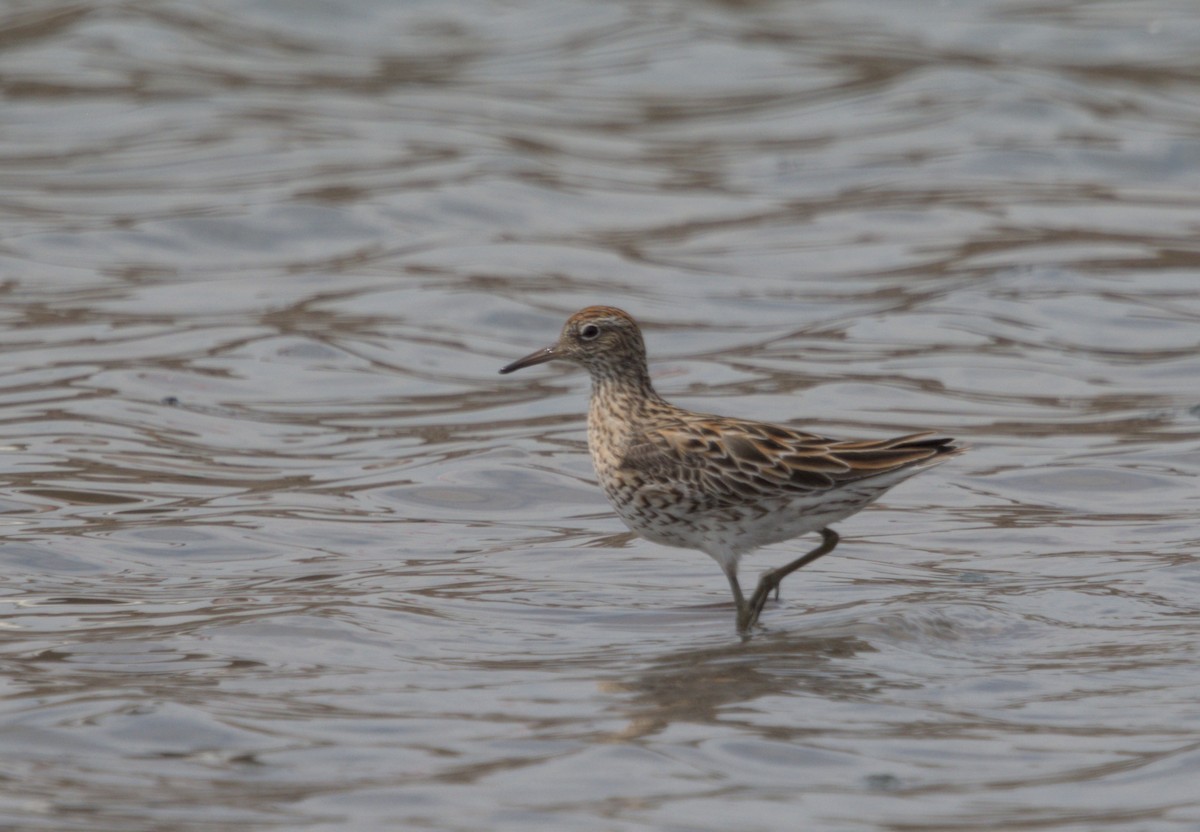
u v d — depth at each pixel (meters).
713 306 20.03
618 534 13.41
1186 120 26.52
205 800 8.02
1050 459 15.06
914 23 31.56
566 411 16.86
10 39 29.45
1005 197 23.69
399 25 31.48
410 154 25.19
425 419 16.52
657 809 7.96
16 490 13.99
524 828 7.73
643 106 27.88
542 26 31.53
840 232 22.52
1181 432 15.74
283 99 27.56
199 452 15.28
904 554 12.83
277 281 20.66
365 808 7.94
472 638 10.75
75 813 7.84
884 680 9.84
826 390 17.17
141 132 25.98
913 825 7.80
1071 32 30.81
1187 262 20.94
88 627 10.81
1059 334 18.78
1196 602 11.36
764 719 9.17
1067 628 10.84
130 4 31.14
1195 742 8.74
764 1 32.69
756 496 11.24
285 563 12.48
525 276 20.92
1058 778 8.34
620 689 9.70
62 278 20.52
